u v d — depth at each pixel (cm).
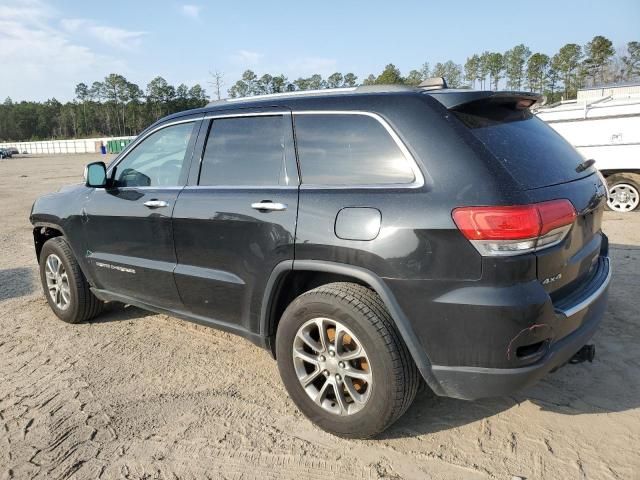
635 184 862
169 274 365
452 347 249
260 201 307
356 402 280
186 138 369
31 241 901
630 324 416
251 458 278
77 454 286
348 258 270
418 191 255
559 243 256
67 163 4375
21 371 389
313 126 302
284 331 299
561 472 256
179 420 316
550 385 336
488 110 282
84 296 464
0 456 286
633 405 310
